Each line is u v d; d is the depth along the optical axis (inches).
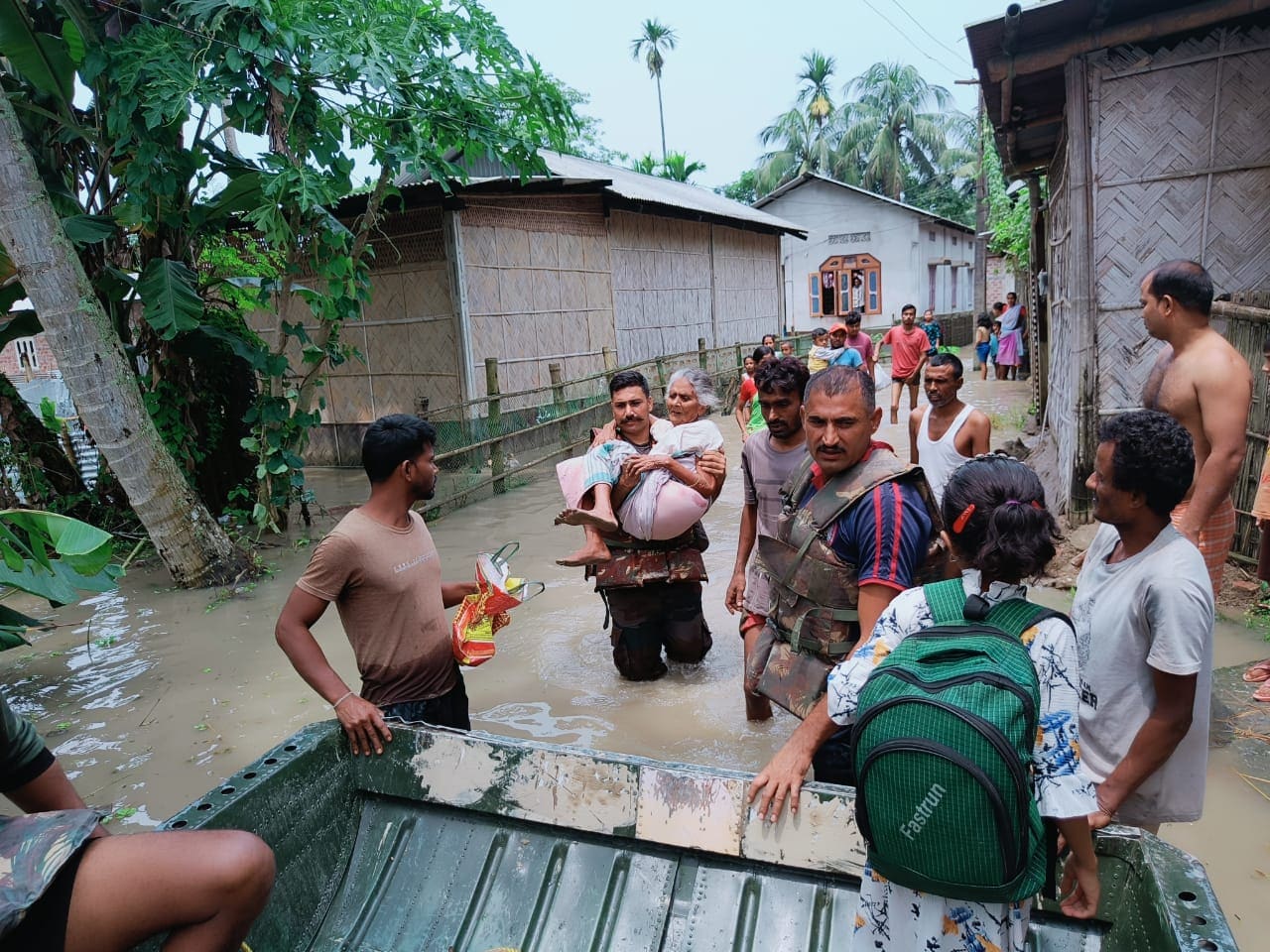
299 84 259.9
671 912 91.4
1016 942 62.8
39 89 263.3
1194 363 122.7
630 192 561.0
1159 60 203.5
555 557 262.5
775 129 1692.9
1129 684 86.4
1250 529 194.9
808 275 1171.9
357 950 95.7
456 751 102.3
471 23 293.9
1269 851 114.0
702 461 159.2
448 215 417.4
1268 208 198.2
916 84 1577.3
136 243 328.8
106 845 59.7
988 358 664.4
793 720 156.9
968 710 58.6
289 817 95.7
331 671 108.3
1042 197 394.3
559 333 498.6
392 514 116.0
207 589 254.5
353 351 319.0
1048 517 63.9
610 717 160.4
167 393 309.9
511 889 97.3
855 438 102.5
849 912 85.4
